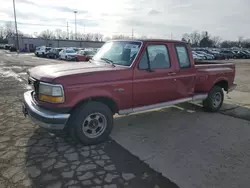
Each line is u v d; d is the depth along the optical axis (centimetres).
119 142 373
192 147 359
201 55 3122
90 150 341
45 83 317
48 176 271
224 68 571
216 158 325
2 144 350
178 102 468
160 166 300
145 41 399
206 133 419
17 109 529
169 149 351
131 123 466
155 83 411
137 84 385
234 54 3734
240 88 920
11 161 302
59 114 314
